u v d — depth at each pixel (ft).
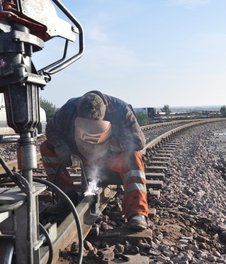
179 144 62.39
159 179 28.14
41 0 8.14
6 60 7.57
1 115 9.88
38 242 8.57
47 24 8.23
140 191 15.06
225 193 34.27
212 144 78.89
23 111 7.76
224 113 228.43
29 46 7.87
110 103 15.79
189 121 147.54
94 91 15.92
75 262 11.79
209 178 37.78
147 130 84.64
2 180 9.00
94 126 15.06
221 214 22.97
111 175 16.65
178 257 13.67
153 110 175.11
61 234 11.70
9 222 8.35
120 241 14.10
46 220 15.72
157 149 49.26
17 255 8.33
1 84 7.66
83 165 16.15
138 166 15.43
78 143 15.53
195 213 20.88
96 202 15.71
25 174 8.11
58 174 16.84
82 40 9.46
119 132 15.57
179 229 17.11
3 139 8.37
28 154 8.04
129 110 15.83
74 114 15.67
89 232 14.56
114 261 12.23
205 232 18.58
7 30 7.57
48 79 8.59
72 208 9.30
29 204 7.95
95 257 12.26
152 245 14.03
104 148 15.60
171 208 20.61
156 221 17.51
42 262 9.49
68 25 9.12
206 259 14.43
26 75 7.54
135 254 13.26
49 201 18.94
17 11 7.61
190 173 35.76
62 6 8.54
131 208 14.83
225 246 17.43
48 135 16.11
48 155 16.80
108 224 16.28
